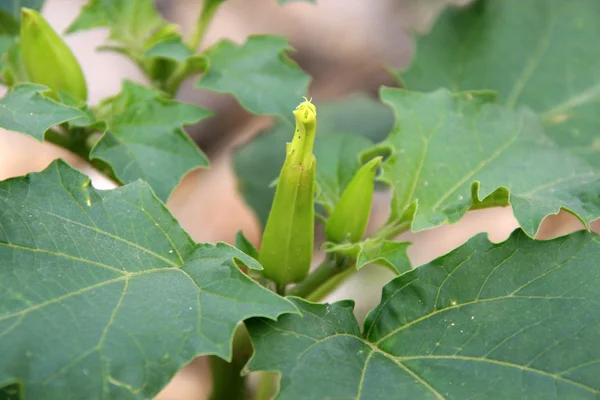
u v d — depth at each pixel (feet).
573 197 1.98
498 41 2.46
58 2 4.20
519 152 2.08
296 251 1.97
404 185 2.07
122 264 1.84
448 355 1.86
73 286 1.79
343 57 4.49
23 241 1.82
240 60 2.16
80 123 2.02
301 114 1.89
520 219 1.92
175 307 1.79
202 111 2.07
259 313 1.78
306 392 1.79
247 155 2.63
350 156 2.16
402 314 1.89
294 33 4.49
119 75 4.04
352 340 1.87
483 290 1.89
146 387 1.73
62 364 1.72
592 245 1.90
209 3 2.25
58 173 1.89
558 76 2.46
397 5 4.73
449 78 2.45
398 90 2.11
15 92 1.92
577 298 1.87
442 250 3.51
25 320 1.74
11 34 2.28
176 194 3.79
